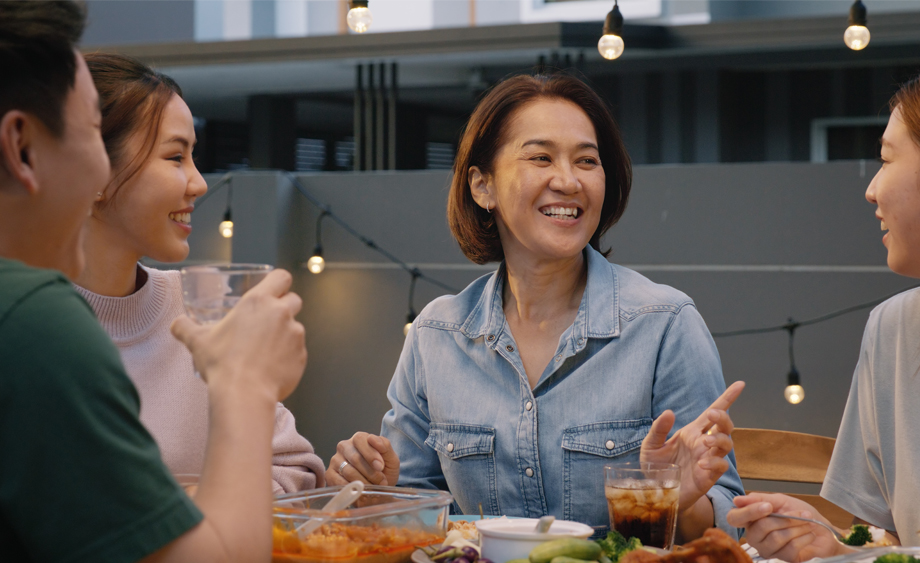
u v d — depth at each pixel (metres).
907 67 6.55
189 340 0.81
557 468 1.36
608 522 1.35
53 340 0.66
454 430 1.42
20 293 0.67
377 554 0.92
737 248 3.64
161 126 1.31
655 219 3.74
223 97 8.16
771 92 6.93
